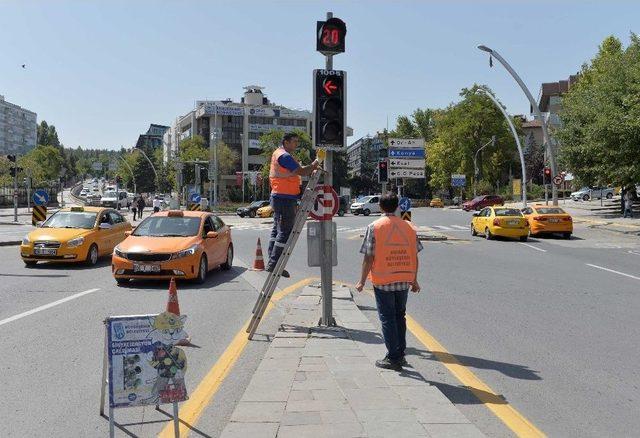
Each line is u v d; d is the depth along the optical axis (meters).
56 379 6.24
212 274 15.01
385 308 6.22
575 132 43.62
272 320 9.35
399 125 114.75
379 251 6.21
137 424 5.02
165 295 11.56
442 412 4.86
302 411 4.88
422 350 7.61
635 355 7.43
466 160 84.88
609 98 37.16
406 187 109.00
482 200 62.28
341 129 8.05
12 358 7.00
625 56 38.25
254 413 4.83
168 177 104.31
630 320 9.60
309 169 9.02
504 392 5.96
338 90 8.06
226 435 4.36
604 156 35.44
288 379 5.78
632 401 5.73
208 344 7.80
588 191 70.81
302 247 22.61
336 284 13.34
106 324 4.38
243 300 11.15
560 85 98.12
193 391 5.91
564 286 13.39
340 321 8.76
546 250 22.73
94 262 16.72
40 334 8.16
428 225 39.38
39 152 129.62
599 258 19.83
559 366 6.91
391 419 4.69
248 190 102.50
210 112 119.19
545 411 5.43
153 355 4.46
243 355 7.25
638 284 13.77
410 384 5.63
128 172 132.75
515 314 10.08
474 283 13.83
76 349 7.41
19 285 12.69
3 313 9.59
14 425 5.00
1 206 74.69
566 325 9.20
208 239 13.98
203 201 53.38
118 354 4.37
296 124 126.31
